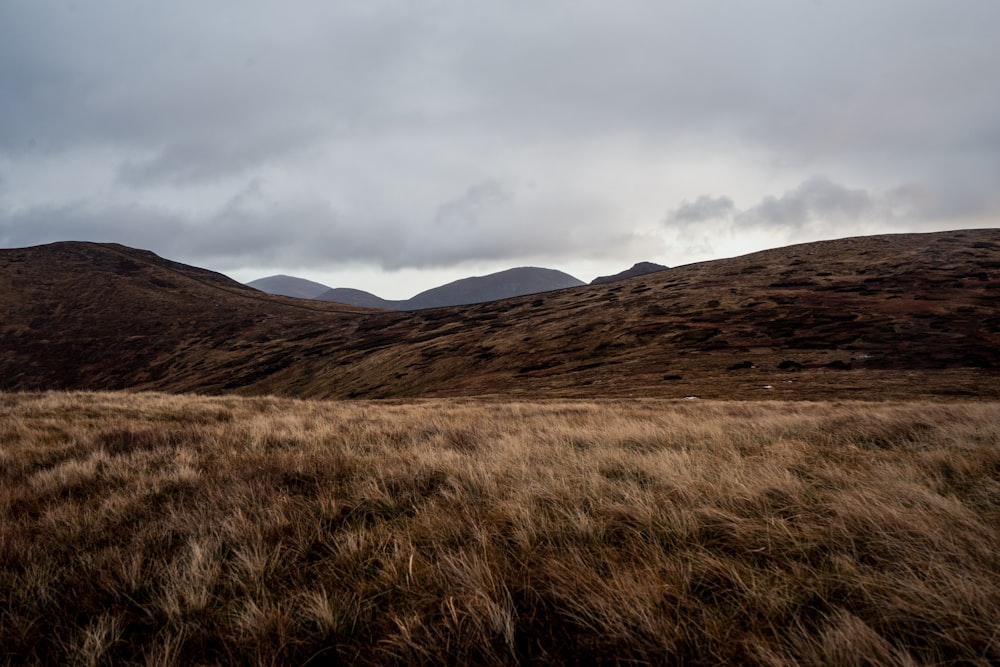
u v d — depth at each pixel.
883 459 5.36
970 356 40.53
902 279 81.56
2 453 6.61
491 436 8.25
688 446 6.64
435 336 105.38
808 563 2.91
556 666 2.23
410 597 2.79
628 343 68.00
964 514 3.30
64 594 2.93
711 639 2.27
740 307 78.00
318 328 143.12
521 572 2.92
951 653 2.18
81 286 157.75
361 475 5.21
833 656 2.12
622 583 2.62
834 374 39.47
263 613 2.58
